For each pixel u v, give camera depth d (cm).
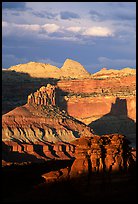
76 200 5503
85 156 6050
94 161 6031
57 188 5797
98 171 5969
